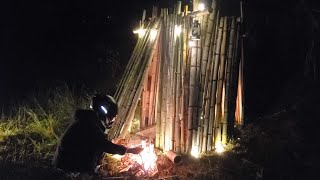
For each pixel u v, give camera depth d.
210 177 6.18
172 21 7.12
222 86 7.12
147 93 8.15
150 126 8.27
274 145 7.02
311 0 9.67
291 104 8.91
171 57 7.00
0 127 8.61
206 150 7.07
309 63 9.38
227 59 7.23
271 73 9.99
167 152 6.75
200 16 6.97
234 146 7.24
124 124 7.31
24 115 9.22
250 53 10.08
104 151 5.90
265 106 9.25
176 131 6.90
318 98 8.67
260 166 6.46
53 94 10.80
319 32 9.34
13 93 12.29
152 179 6.14
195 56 6.71
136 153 6.11
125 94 7.52
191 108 6.77
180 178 6.16
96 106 6.12
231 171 6.37
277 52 10.09
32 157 7.16
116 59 13.90
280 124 7.98
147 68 7.38
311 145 7.02
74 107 9.36
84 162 5.82
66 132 5.94
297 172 6.31
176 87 6.89
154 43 7.40
